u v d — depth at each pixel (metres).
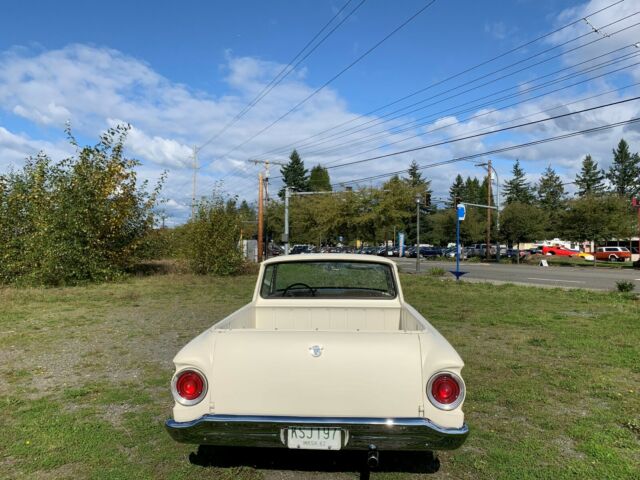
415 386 2.91
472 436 4.05
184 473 3.40
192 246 21.36
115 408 4.66
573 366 6.10
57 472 3.39
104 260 18.19
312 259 4.88
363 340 2.98
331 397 2.93
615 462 3.55
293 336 3.01
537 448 3.81
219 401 2.99
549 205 85.94
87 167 17.84
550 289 15.65
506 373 5.82
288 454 3.74
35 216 17.11
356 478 3.38
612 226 36.16
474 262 45.66
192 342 3.18
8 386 5.34
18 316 10.12
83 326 9.02
